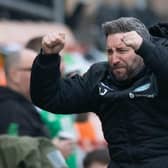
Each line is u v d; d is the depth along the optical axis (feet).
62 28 79.20
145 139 32.99
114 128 33.58
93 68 34.83
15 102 45.09
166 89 32.27
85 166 50.06
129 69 33.19
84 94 34.27
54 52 33.12
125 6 112.47
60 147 45.96
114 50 33.19
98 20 105.60
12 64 47.09
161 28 34.24
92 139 56.59
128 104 33.17
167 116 33.01
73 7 99.45
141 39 31.78
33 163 39.04
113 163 33.71
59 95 33.99
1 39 71.46
